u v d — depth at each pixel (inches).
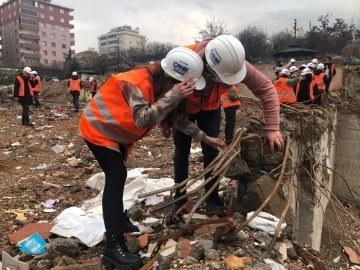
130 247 124.1
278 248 124.8
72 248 129.4
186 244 118.7
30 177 255.6
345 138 445.7
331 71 527.8
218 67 117.5
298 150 178.7
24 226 159.6
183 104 119.3
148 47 1604.3
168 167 259.1
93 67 1568.7
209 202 155.0
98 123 109.5
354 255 272.8
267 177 148.8
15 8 3024.1
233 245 123.6
